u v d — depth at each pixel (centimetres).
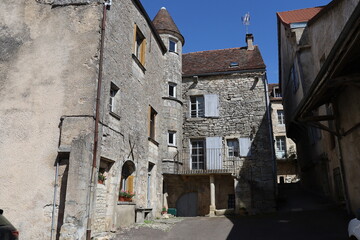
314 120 985
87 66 881
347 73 751
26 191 809
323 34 1148
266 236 870
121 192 1005
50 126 848
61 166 809
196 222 1137
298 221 1034
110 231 894
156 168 1337
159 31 1603
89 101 846
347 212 995
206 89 1666
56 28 941
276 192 1441
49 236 767
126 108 1062
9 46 952
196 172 1462
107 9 971
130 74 1117
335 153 1148
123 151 1014
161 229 989
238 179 1430
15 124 869
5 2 1003
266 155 1502
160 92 1470
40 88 889
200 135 1603
